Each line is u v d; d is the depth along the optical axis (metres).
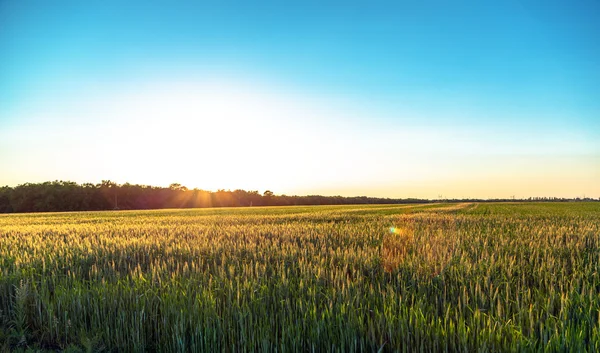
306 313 5.84
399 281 7.68
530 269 8.73
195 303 6.19
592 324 5.44
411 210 53.00
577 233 15.81
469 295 6.91
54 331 6.61
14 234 19.50
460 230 18.03
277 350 5.23
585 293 6.87
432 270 8.38
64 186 112.25
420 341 5.24
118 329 6.19
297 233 16.67
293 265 8.98
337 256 10.31
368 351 5.28
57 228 22.98
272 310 6.27
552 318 5.59
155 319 6.35
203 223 26.69
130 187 124.25
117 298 7.04
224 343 5.45
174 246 12.74
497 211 47.56
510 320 5.39
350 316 5.72
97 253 11.52
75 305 6.95
